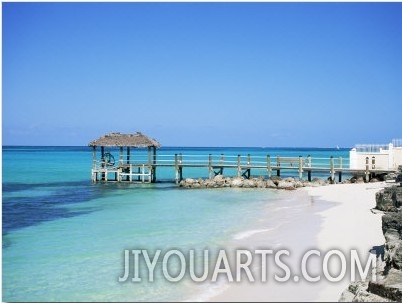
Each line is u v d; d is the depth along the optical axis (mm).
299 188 33375
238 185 35688
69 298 10891
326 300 9938
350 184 33281
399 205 16906
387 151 35188
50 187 37844
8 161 83250
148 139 41656
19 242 16516
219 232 17453
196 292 10914
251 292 10648
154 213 23047
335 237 15352
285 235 16172
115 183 40844
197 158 105250
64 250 15297
